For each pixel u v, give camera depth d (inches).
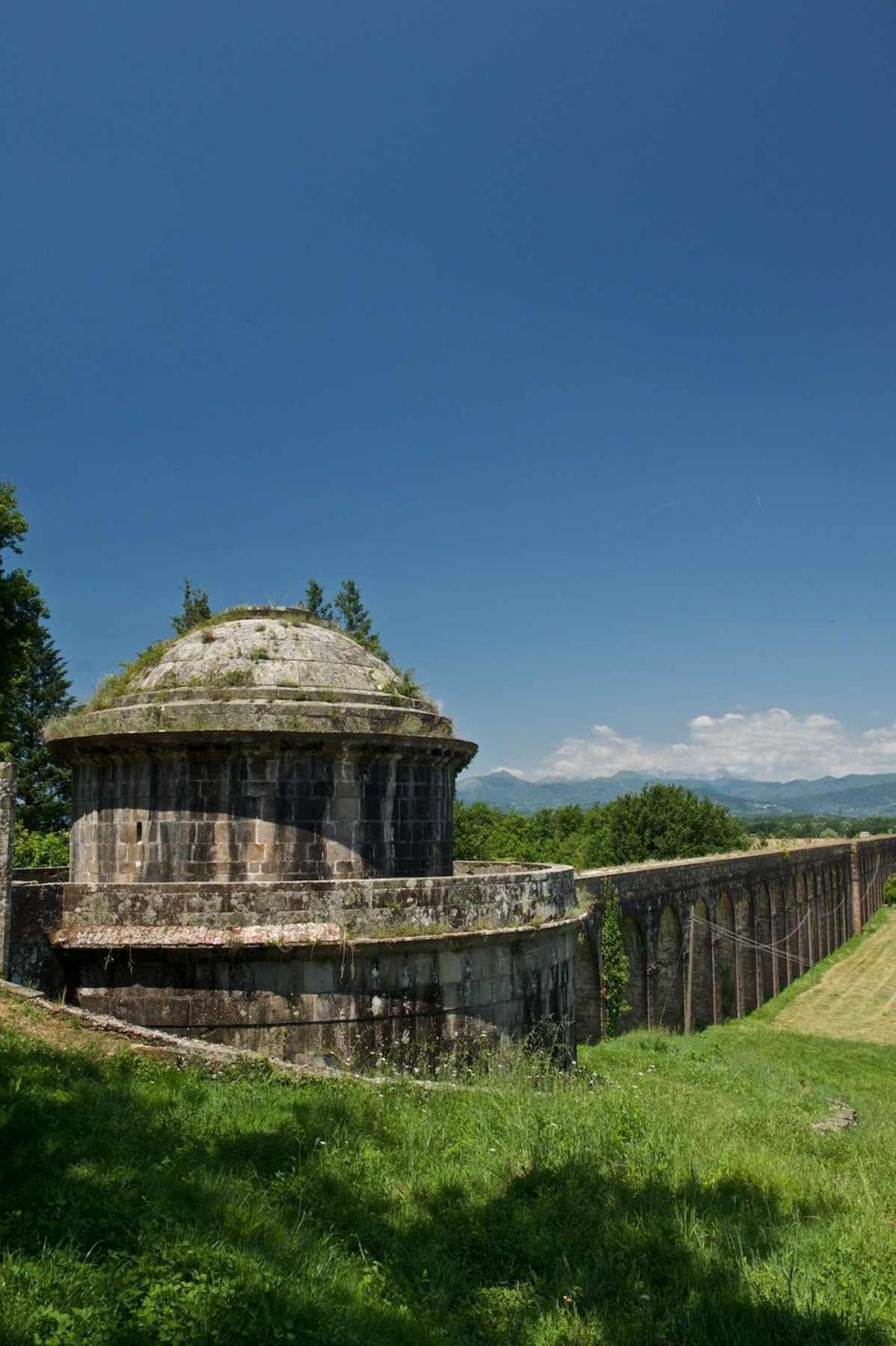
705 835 2795.3
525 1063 692.1
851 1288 353.4
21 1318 259.0
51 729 804.0
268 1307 287.0
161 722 748.0
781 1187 461.4
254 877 724.0
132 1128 410.9
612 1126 520.7
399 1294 324.8
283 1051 631.8
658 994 1662.2
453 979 693.3
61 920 633.0
